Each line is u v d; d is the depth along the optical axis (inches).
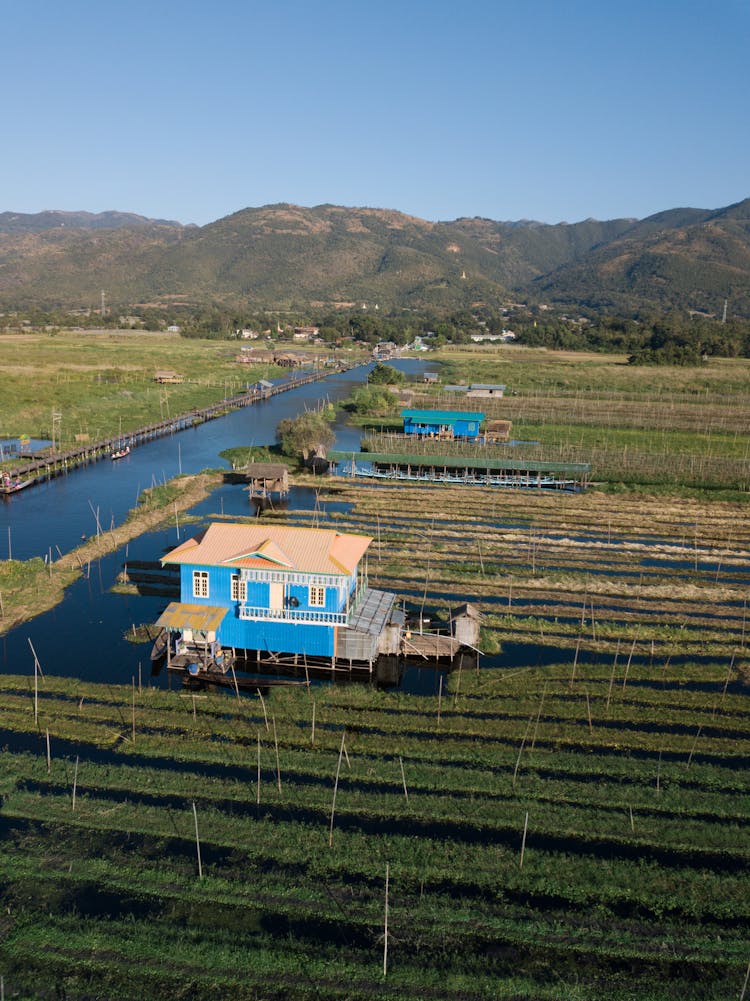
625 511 2918.3
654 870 1052.5
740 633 1855.3
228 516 2706.7
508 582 2144.4
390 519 2746.1
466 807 1167.0
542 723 1412.4
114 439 3878.0
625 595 2085.4
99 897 978.1
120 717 1396.4
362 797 1181.1
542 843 1102.4
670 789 1222.9
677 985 877.8
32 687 1487.5
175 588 2018.9
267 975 876.6
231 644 1624.0
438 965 895.7
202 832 1095.0
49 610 1879.9
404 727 1389.0
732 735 1397.6
